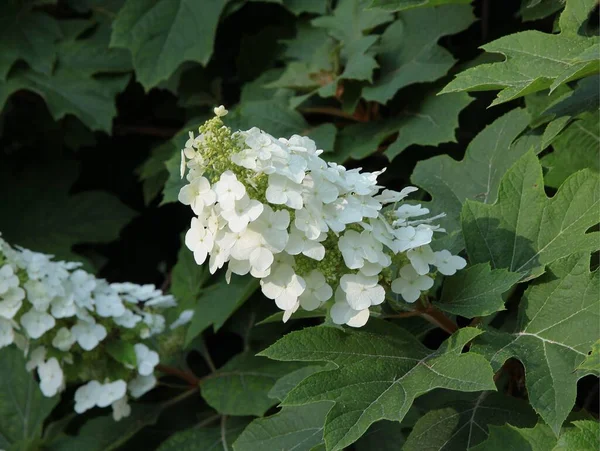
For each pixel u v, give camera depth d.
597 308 0.87
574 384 0.84
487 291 0.89
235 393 1.23
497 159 1.06
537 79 0.92
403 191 0.89
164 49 1.39
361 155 1.24
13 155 1.74
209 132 0.84
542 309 0.90
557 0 1.11
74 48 1.54
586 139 1.03
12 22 1.54
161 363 1.28
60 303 1.13
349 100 1.29
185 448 1.23
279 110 1.33
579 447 0.81
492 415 0.96
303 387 0.84
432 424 0.96
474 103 1.32
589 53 0.89
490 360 0.87
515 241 0.95
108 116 1.50
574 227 0.93
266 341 1.31
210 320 1.29
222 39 1.57
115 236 1.69
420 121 1.24
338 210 0.85
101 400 1.17
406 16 1.30
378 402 0.84
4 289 1.09
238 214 0.83
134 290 1.23
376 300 0.85
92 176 1.81
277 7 1.53
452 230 1.04
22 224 1.69
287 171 0.83
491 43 0.98
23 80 1.50
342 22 1.33
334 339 0.88
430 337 1.23
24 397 1.40
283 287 0.85
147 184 1.58
